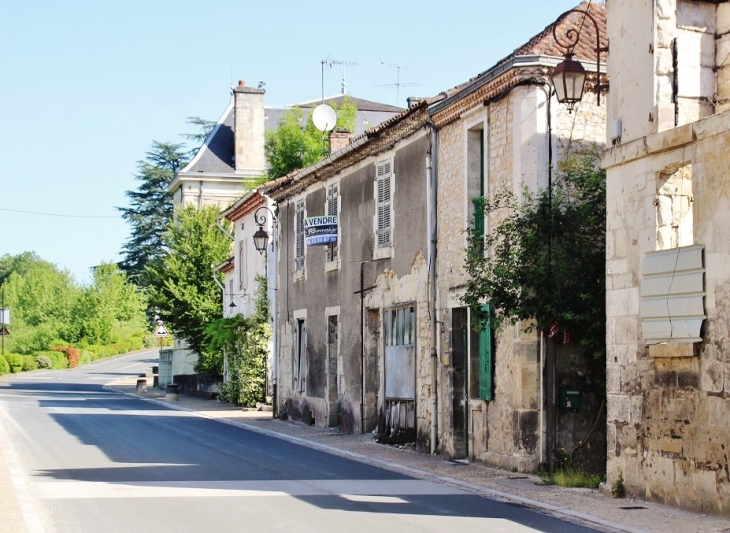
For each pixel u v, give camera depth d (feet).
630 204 41.70
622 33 42.88
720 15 41.70
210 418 95.76
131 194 250.16
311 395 87.45
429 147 62.90
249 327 112.88
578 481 44.86
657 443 39.34
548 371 50.03
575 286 47.88
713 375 36.35
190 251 143.13
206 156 195.00
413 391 64.80
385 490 43.80
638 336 40.73
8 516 34.83
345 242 79.41
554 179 51.13
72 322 277.64
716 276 36.42
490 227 54.65
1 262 385.91
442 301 60.64
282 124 136.46
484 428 54.90
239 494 41.73
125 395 144.25
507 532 32.86
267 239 100.42
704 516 36.06
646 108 41.14
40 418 87.76
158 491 42.32
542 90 51.34
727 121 36.01
